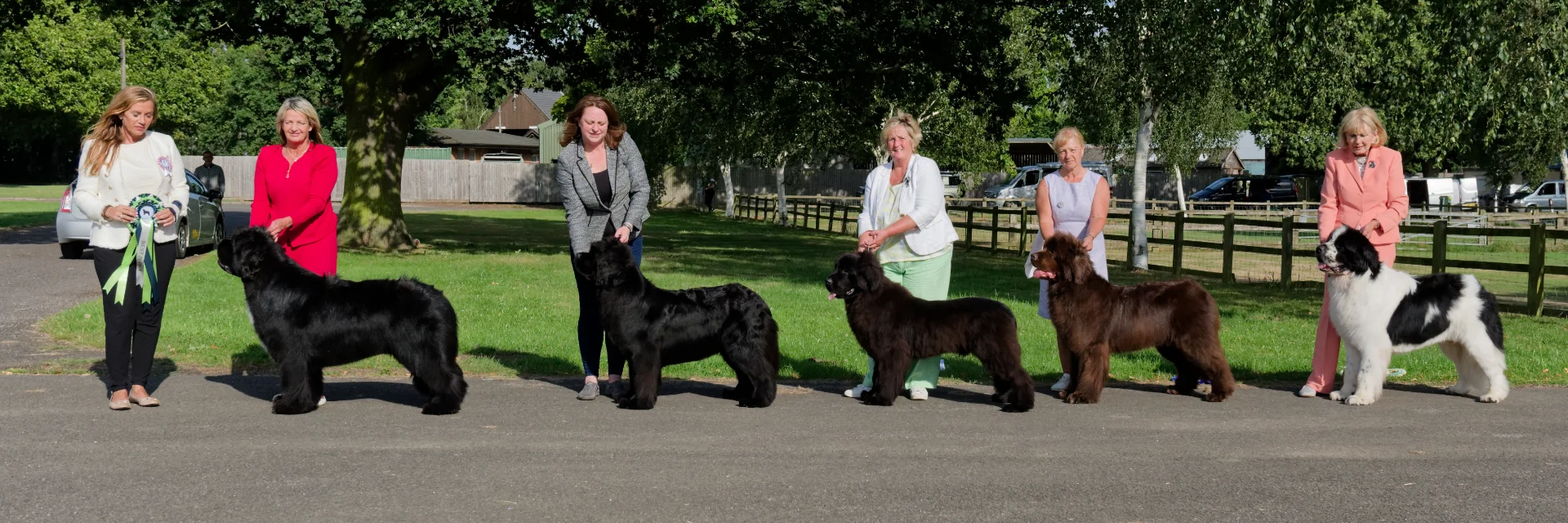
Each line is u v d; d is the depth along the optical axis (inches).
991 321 254.2
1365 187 283.7
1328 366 283.6
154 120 248.5
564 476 190.2
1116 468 201.0
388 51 748.6
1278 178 1806.1
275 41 701.9
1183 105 719.7
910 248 274.7
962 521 167.0
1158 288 272.8
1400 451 217.0
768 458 205.2
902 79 771.4
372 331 240.1
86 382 271.4
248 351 321.1
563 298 473.7
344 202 776.3
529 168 1977.1
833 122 1112.2
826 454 209.3
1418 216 1181.7
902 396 278.5
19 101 1956.2
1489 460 209.5
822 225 1331.2
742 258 752.3
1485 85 492.4
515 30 736.3
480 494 177.6
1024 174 1926.7
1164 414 255.3
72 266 571.8
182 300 428.8
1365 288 267.4
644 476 190.5
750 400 258.7
